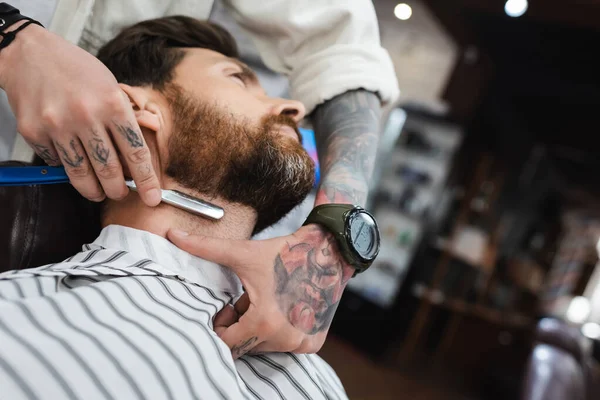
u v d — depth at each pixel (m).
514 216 4.77
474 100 3.80
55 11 0.78
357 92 0.86
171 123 0.66
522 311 4.74
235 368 0.54
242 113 0.67
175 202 0.62
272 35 0.94
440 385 3.48
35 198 0.66
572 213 5.25
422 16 3.72
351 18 0.87
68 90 0.51
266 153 0.66
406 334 3.71
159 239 0.61
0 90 0.76
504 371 3.77
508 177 4.33
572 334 1.69
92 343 0.45
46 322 0.44
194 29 0.81
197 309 0.56
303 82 0.88
